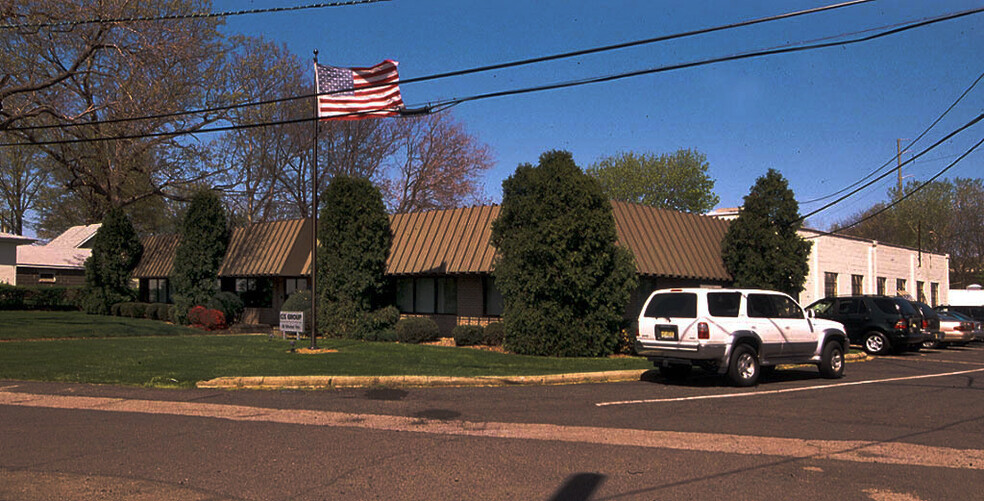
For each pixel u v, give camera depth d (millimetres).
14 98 25266
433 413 10078
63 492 6078
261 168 41031
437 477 6625
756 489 6277
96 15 22703
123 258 32969
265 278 29656
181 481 6441
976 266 55062
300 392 11914
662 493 6145
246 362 14773
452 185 47938
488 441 8219
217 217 28312
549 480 6535
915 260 39094
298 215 46312
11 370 13641
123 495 6000
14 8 22141
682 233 23219
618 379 14289
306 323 22562
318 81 16953
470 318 22578
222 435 8469
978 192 55562
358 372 13438
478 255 21406
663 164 55500
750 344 13438
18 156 51656
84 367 14078
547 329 17922
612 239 18031
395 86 16984
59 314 31359
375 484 6387
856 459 7406
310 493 6102
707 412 10266
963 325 24062
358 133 45000
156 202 42750
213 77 30578
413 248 23141
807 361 14469
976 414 10195
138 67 24344
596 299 17797
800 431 8867
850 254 32250
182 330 24859
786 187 23109
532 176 18188
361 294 22250
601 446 7969
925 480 6598
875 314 21688
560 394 12031
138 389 11953
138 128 26984
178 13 25844
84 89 27188
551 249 17438
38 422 9219
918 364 18469
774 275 22500
